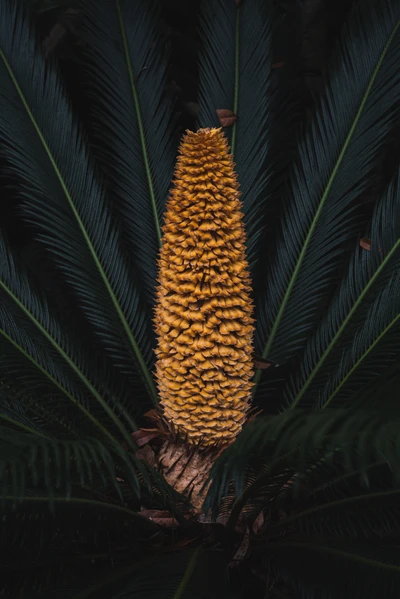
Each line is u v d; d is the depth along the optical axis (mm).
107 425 3416
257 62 3643
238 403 2875
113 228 3566
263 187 3650
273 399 3682
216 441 2910
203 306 2650
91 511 2473
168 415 2939
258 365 3084
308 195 3584
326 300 4152
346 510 2643
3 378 3191
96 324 3529
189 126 4605
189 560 2488
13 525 2266
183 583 2275
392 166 4234
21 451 1976
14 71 3387
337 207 3545
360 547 2564
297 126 4043
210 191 2512
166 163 3730
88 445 2055
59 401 3295
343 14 4172
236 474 1986
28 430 3020
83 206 3527
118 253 3570
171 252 2654
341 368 3318
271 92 3818
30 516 2287
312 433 1763
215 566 2506
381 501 2535
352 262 3467
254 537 2912
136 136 3688
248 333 2785
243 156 3664
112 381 3576
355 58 3484
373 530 2598
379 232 3410
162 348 2799
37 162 3439
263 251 4000
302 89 4336
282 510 3053
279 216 3926
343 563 2504
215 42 3660
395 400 2637
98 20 3568
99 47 3594
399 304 3199
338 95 3529
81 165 3533
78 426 3260
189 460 2955
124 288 3562
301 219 3598
